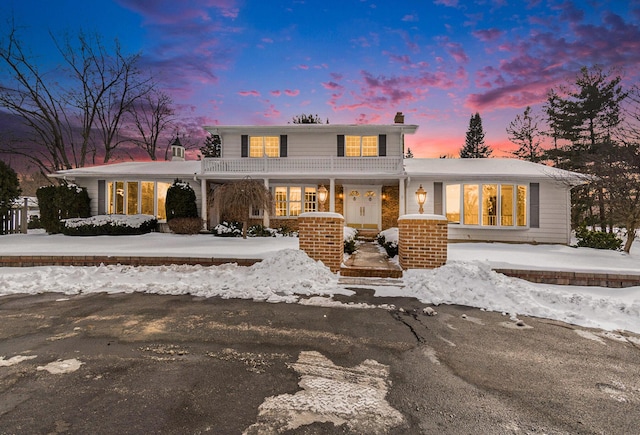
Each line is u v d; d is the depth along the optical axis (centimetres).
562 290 617
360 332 414
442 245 705
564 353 359
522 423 234
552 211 1327
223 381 288
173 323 440
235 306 516
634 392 280
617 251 1080
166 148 3044
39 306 512
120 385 280
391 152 1630
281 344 374
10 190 1373
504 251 1017
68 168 2478
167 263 784
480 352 359
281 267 682
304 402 257
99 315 471
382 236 1151
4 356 338
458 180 1398
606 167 1076
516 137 2873
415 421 234
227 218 1534
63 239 1216
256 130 1653
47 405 250
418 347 371
